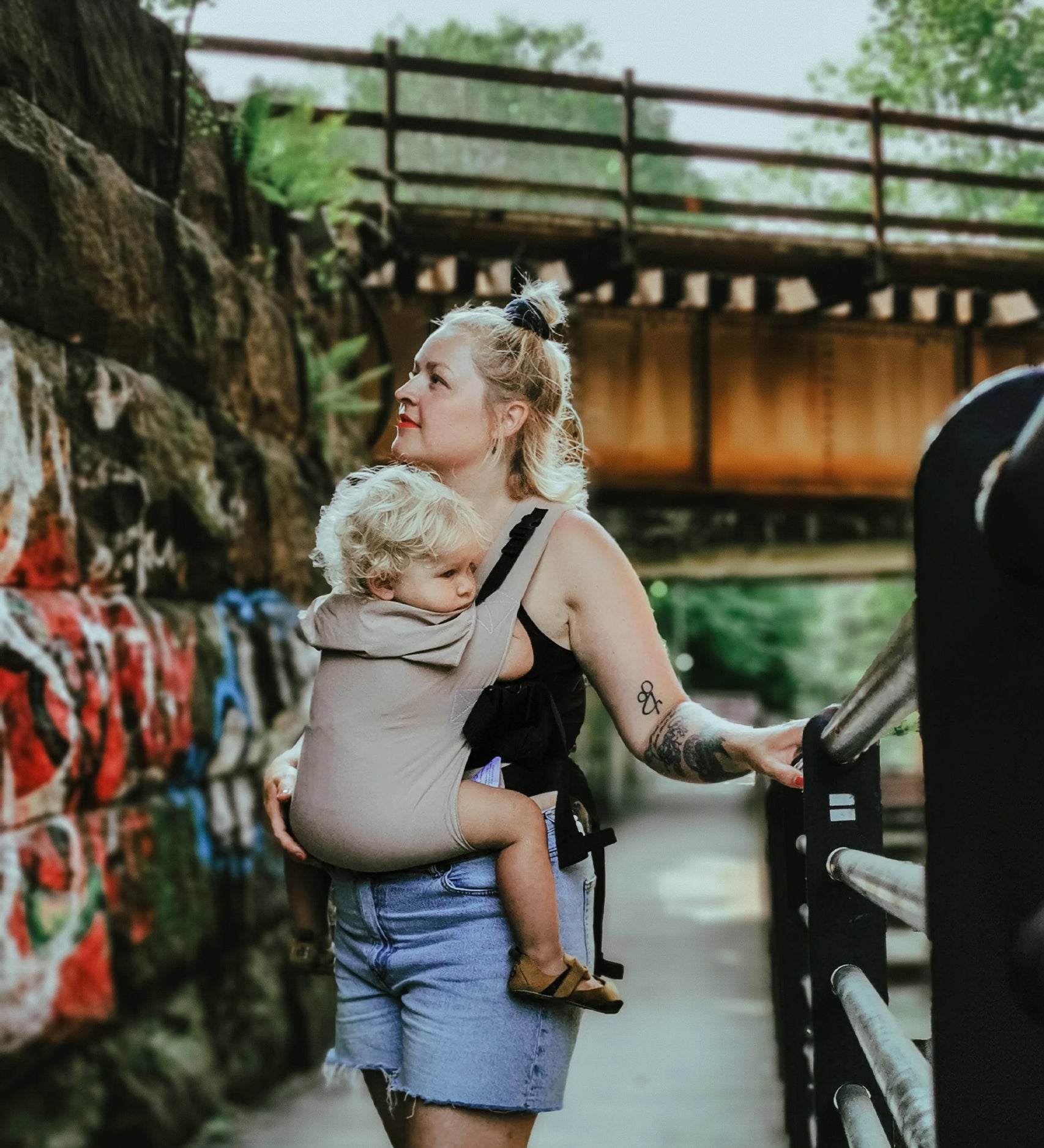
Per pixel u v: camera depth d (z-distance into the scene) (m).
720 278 11.15
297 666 7.55
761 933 13.23
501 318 2.36
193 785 6.21
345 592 2.19
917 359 13.05
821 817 2.47
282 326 7.84
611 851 25.06
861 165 11.39
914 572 1.15
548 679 2.22
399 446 2.37
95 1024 4.96
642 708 2.24
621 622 2.22
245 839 6.76
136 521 5.57
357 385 8.86
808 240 11.31
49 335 4.90
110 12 5.50
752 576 15.87
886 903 1.63
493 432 2.33
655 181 26.75
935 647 1.13
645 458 12.62
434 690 2.12
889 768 14.27
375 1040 2.24
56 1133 4.58
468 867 2.13
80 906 4.84
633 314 12.62
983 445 1.12
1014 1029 1.11
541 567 2.23
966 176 11.59
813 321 12.92
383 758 2.11
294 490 7.89
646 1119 6.31
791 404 12.88
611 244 10.75
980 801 1.12
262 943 7.05
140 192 5.72
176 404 6.14
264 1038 6.75
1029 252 11.84
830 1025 2.49
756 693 49.69
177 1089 5.55
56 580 4.90
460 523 2.13
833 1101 2.49
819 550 13.45
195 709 6.03
